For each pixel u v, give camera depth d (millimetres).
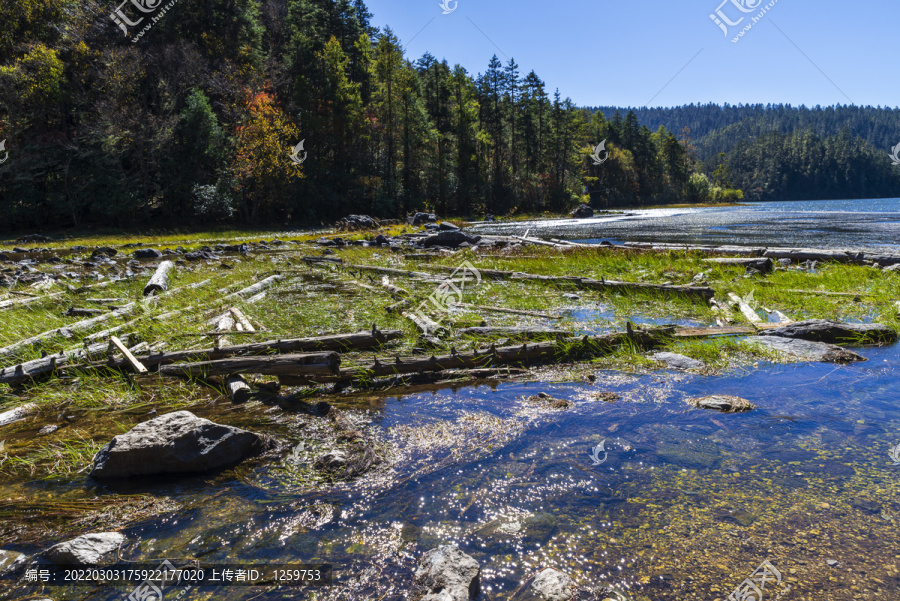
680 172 122312
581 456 4102
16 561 2973
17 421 5094
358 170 60125
